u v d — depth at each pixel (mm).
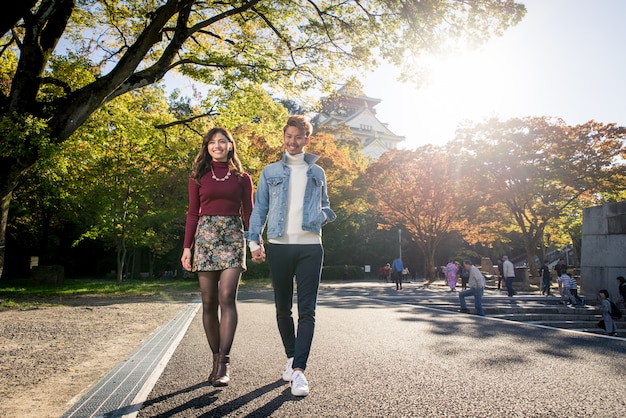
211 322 3174
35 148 8367
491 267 35156
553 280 31312
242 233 3191
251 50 11758
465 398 2688
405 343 4840
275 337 5328
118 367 3562
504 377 3244
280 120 13031
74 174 15781
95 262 38938
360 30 11836
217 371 2951
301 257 3035
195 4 11711
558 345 4828
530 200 25812
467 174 25844
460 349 4469
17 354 4301
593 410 2467
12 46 12125
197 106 14570
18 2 6750
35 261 31391
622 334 9219
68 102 8852
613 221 12875
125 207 17797
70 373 3504
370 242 43875
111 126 12523
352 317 7754
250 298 12984
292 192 3117
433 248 30828
